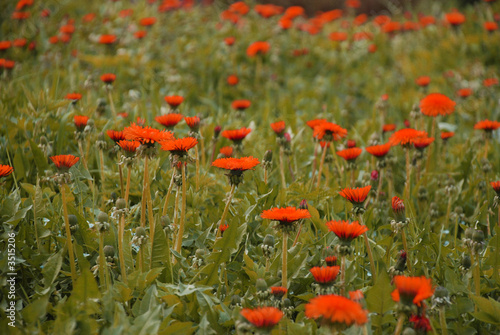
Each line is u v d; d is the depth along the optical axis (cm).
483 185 368
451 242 301
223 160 242
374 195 323
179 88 654
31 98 395
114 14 880
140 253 233
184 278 248
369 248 241
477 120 572
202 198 311
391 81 784
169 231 242
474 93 688
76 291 204
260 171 368
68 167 220
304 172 402
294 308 231
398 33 929
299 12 883
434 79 748
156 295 215
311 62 832
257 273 239
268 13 901
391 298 209
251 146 420
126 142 249
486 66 804
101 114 402
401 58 841
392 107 615
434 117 391
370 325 197
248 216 293
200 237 267
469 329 218
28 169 335
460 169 398
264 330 174
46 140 340
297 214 215
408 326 220
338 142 438
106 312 204
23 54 651
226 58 766
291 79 761
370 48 834
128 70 651
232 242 238
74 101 400
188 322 203
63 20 812
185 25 872
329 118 499
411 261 262
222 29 857
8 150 349
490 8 909
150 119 475
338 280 230
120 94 578
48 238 261
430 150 402
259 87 714
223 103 652
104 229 222
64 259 256
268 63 798
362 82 782
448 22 872
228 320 214
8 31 741
